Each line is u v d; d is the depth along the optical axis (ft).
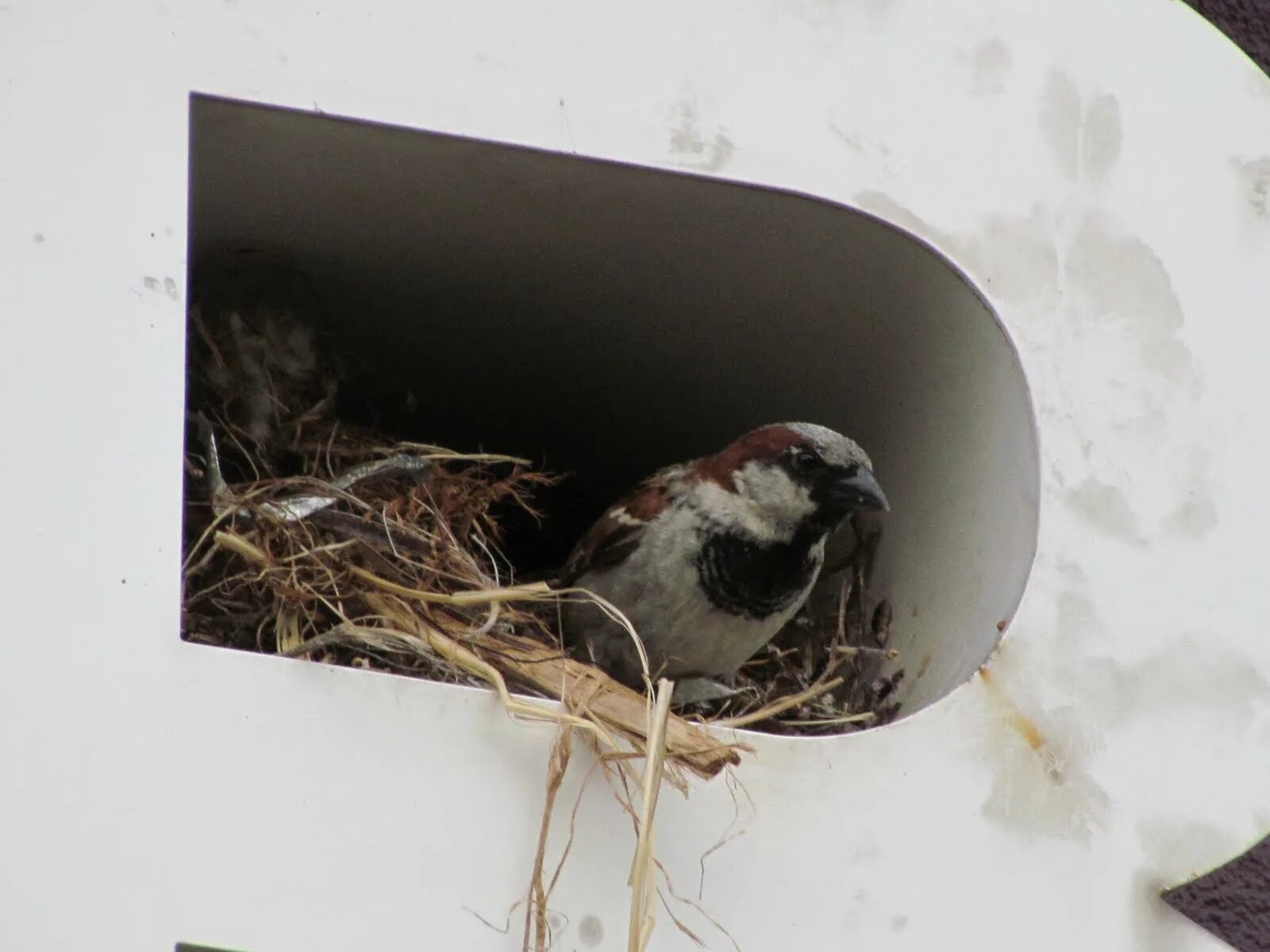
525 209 17.95
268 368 20.04
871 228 17.33
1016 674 15.97
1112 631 16.28
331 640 15.52
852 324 19.40
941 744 15.52
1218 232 17.53
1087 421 16.84
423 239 18.95
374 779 13.92
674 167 16.49
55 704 13.52
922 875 14.98
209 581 16.72
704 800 14.70
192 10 15.56
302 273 20.04
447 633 15.89
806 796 14.99
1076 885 15.31
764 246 18.26
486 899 13.82
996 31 17.61
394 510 18.54
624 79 16.56
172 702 13.73
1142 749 15.92
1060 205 17.29
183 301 14.76
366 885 13.64
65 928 12.99
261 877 13.47
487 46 16.29
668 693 14.52
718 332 20.51
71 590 13.82
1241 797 15.90
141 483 14.20
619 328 20.68
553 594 15.89
